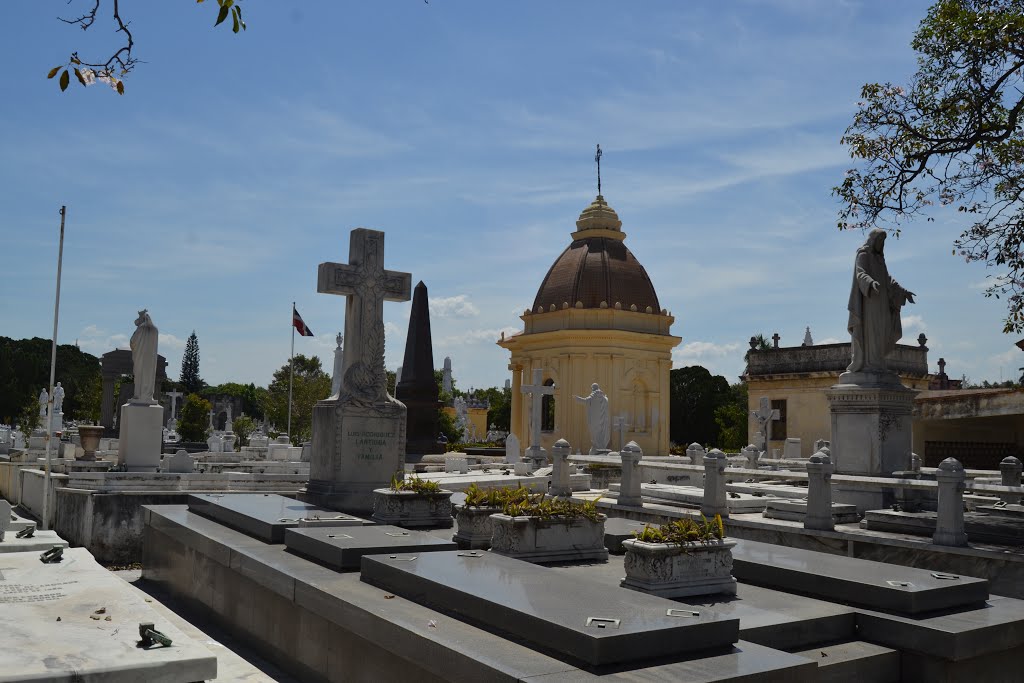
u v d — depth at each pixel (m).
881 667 6.38
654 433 47.97
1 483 23.84
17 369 80.62
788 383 42.25
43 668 5.00
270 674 7.61
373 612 6.22
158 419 18.47
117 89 5.35
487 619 5.83
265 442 34.50
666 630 5.14
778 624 6.35
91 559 8.54
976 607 7.05
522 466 23.11
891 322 14.68
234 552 9.02
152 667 5.15
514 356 51.00
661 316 49.44
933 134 14.63
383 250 14.16
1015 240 13.52
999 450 29.42
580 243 51.88
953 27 13.79
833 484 14.33
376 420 13.52
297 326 42.25
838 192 15.38
